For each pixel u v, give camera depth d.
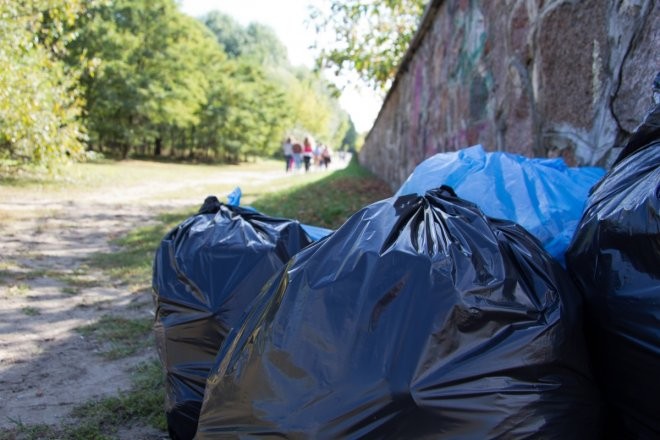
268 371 1.37
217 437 1.46
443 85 6.94
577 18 2.87
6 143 11.89
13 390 2.77
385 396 1.24
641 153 1.55
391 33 16.33
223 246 2.16
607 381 1.44
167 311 2.13
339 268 1.43
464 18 5.70
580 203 1.87
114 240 7.12
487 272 1.37
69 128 12.17
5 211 9.02
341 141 107.69
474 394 1.25
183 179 19.33
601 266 1.43
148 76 29.91
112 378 2.91
